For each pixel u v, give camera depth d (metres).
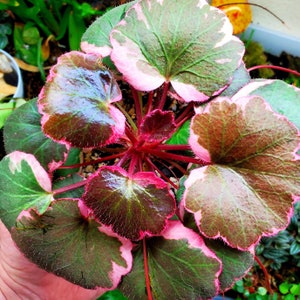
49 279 0.18
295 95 0.16
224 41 0.16
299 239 0.24
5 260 0.18
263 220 0.14
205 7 0.16
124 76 0.16
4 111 0.23
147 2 0.16
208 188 0.15
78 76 0.15
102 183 0.14
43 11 0.25
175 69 0.16
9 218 0.15
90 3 0.27
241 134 0.15
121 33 0.16
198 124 0.15
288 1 0.24
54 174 0.18
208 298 0.15
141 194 0.14
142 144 0.16
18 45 0.26
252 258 0.16
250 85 0.16
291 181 0.14
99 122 0.14
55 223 0.15
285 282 0.24
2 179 0.16
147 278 0.15
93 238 0.15
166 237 0.15
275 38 0.27
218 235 0.15
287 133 0.14
